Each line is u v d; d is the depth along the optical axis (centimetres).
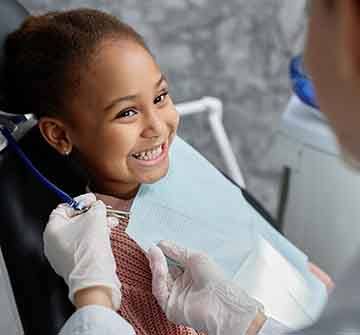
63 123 106
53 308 107
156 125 104
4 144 118
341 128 45
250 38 218
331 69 45
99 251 96
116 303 94
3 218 112
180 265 103
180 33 217
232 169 156
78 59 102
